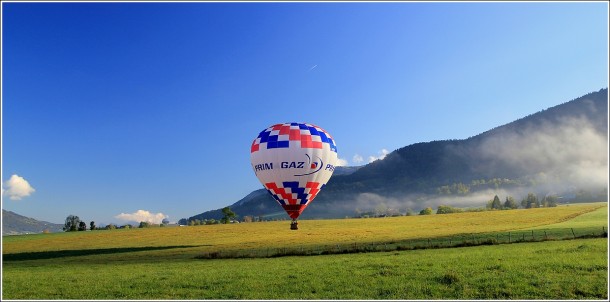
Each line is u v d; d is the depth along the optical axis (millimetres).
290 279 26219
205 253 48531
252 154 48875
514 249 34938
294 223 48438
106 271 34188
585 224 64000
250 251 47219
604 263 25688
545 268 25359
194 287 25156
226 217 150875
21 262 49281
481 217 102875
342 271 28047
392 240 54750
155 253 53000
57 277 30844
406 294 21734
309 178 46969
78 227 141625
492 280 23281
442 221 97562
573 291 20750
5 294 24812
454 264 28547
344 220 119688
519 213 105562
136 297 23062
